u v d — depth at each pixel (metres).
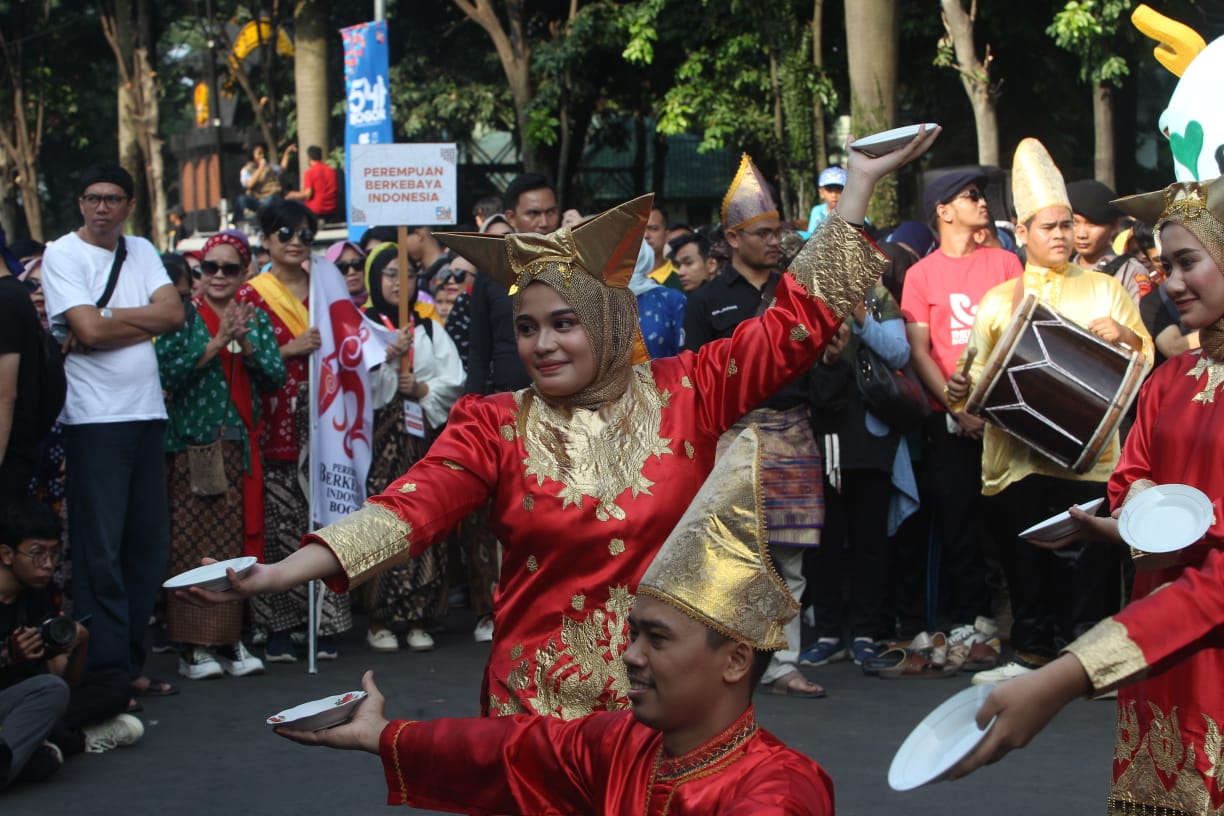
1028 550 6.53
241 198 20.09
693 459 3.22
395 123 26.31
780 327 3.23
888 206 14.74
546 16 25.45
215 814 5.03
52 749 5.45
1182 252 3.25
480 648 7.98
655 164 28.66
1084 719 6.12
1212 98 3.65
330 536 2.96
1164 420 3.40
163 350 7.02
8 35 32.81
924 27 20.05
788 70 18.75
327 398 7.39
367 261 9.34
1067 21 16.50
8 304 5.64
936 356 6.95
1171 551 2.80
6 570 5.46
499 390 7.32
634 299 3.25
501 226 9.33
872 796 5.05
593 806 2.54
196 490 7.14
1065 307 6.44
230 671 7.23
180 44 39.12
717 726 2.43
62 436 7.00
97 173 6.26
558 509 3.16
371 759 5.77
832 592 7.30
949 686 6.71
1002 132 21.92
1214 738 3.19
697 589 2.38
